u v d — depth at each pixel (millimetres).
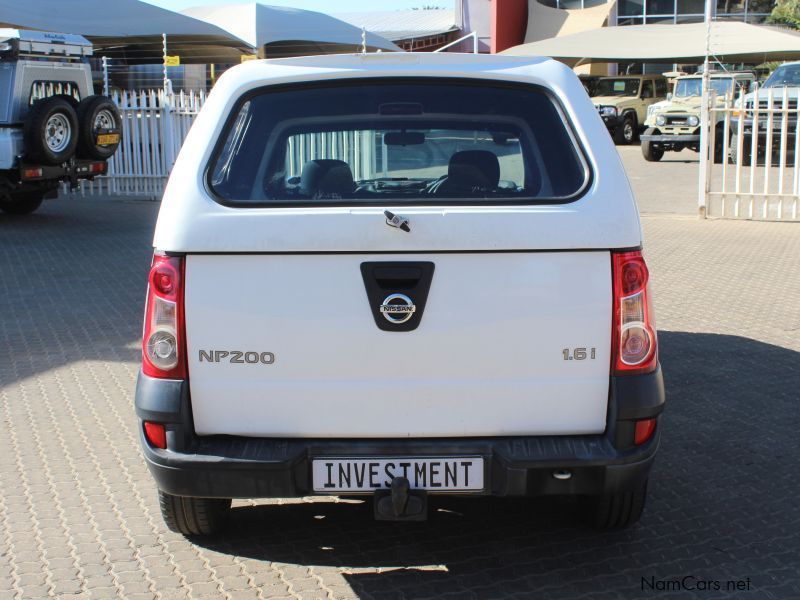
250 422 3242
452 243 3119
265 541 3957
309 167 3525
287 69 3633
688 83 25281
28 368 6508
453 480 3236
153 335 3207
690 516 4176
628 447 3230
